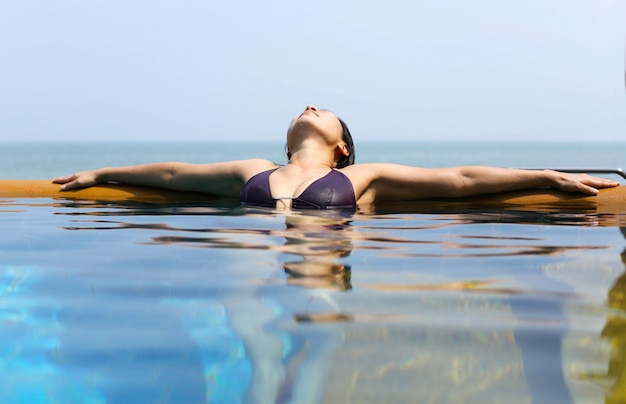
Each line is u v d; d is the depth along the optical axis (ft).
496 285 5.88
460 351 4.16
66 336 4.53
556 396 3.52
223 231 9.30
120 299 5.46
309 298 5.41
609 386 3.63
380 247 7.97
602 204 13.07
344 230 9.48
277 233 9.09
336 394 3.55
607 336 4.41
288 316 4.89
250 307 5.15
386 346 4.23
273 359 4.03
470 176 13.46
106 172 15.25
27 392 3.66
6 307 5.24
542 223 10.37
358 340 4.35
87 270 6.61
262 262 6.96
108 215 11.34
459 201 13.73
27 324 4.79
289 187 12.91
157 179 14.75
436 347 4.22
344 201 12.62
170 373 3.88
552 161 153.69
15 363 4.05
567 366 3.91
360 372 3.83
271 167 13.83
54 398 3.59
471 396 3.52
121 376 3.84
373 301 5.29
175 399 3.55
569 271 6.51
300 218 10.79
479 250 7.79
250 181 13.33
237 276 6.27
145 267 6.73
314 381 3.71
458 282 6.02
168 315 4.98
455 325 4.66
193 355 4.15
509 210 12.22
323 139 14.32
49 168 111.24
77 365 4.02
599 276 6.27
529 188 13.56
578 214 11.62
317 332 4.51
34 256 7.41
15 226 9.97
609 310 5.03
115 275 6.36
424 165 119.24
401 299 5.36
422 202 13.60
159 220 10.59
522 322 4.72
